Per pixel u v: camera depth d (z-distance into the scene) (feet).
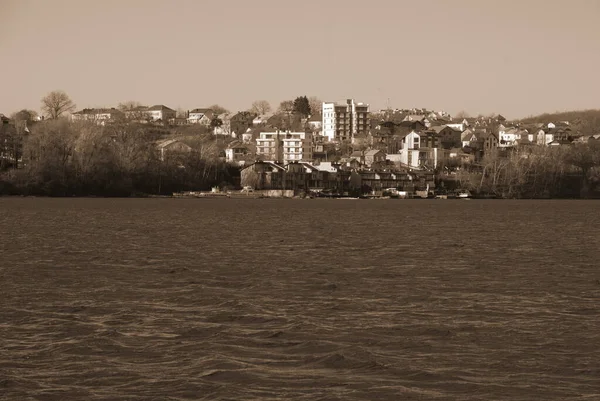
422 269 301.22
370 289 249.75
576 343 175.32
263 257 339.77
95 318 198.90
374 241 424.87
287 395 140.77
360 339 178.09
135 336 179.32
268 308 214.48
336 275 282.15
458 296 236.63
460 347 171.83
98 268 295.89
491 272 293.23
